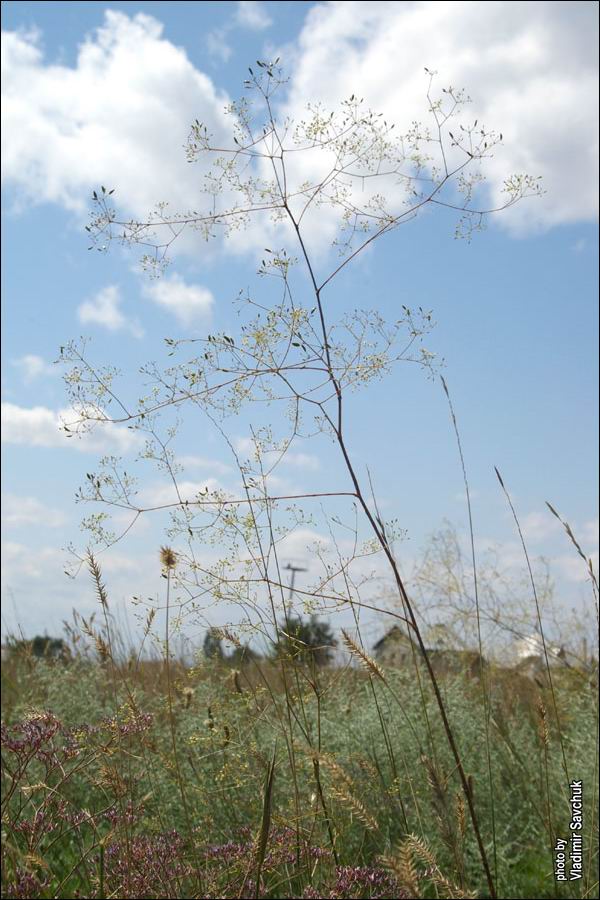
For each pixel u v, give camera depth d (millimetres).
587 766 4262
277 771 3309
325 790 2861
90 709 4688
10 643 5805
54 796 2582
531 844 4121
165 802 3354
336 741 3846
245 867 2529
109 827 3139
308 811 2752
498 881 3674
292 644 2639
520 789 4234
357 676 4699
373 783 2947
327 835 2895
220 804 3404
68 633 5629
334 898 2408
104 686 4918
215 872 2635
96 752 2580
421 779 3711
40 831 2455
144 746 3057
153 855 2523
